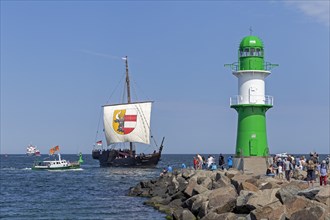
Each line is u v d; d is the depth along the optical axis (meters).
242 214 29.97
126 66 135.25
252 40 50.16
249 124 50.09
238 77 50.84
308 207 25.55
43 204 51.88
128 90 135.25
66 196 60.62
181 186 47.53
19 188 74.44
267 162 48.81
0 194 64.44
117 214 42.72
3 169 149.38
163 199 48.84
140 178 96.94
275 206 27.62
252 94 49.75
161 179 60.28
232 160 51.22
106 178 98.25
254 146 49.81
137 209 45.22
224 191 34.22
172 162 192.38
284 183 33.78
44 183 85.31
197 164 59.94
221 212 31.38
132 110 133.25
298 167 45.75
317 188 28.08
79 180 92.81
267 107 50.56
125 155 132.12
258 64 49.97
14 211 46.31
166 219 38.50
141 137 131.62
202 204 33.41
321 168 36.12
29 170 141.25
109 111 135.88
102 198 57.03
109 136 135.62
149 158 126.50
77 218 41.22
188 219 34.03
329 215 23.98
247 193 30.72
